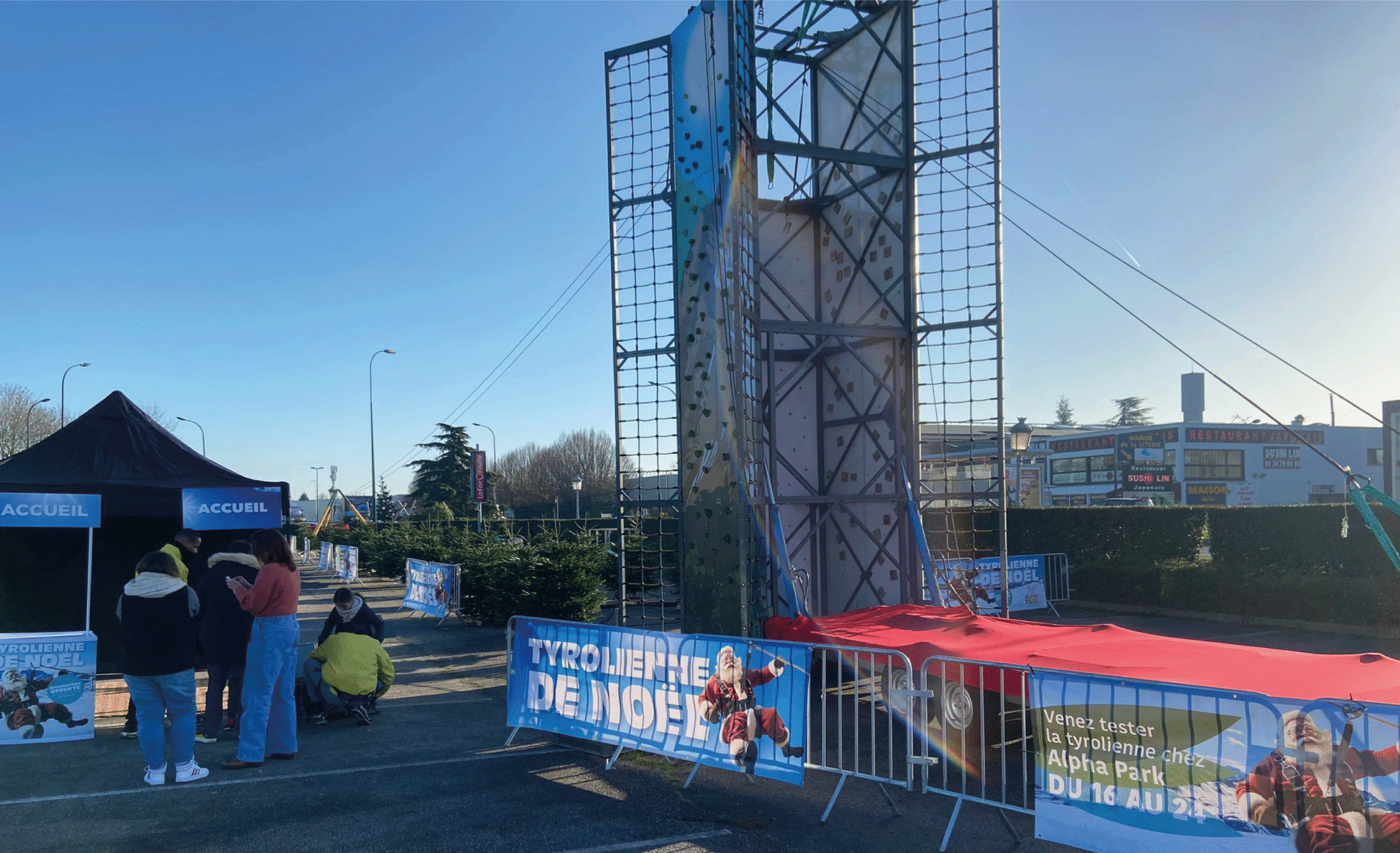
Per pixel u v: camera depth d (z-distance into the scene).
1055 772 4.89
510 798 6.08
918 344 11.04
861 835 5.43
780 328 10.52
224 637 7.66
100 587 11.02
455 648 13.66
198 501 9.75
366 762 7.01
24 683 7.60
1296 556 15.12
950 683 6.65
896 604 10.70
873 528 11.35
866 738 7.72
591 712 6.90
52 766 6.85
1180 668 5.96
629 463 11.40
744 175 9.98
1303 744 4.16
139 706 6.30
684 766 6.88
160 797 6.07
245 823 5.56
